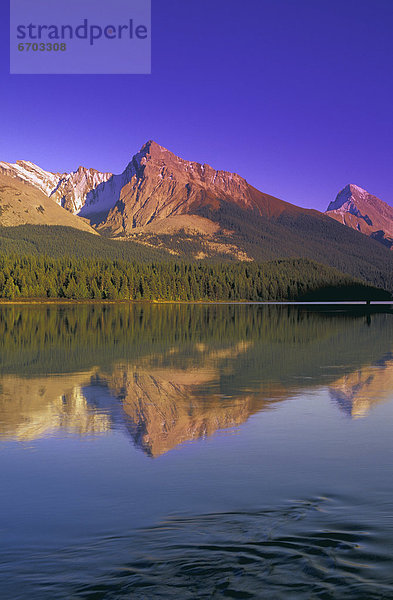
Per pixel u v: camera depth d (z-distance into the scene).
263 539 10.21
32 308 165.38
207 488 13.15
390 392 26.47
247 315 122.19
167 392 26.69
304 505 11.98
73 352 45.03
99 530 10.74
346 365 37.06
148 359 40.53
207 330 72.56
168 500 12.36
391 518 11.18
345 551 9.67
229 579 8.78
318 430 18.95
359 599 8.20
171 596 8.34
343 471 14.43
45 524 11.08
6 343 52.69
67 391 26.97
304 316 117.94
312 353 44.72
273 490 12.98
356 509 11.71
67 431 18.94
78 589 8.55
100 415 21.48
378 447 16.77
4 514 11.62
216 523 11.00
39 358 41.00
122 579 8.84
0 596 8.37
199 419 20.73
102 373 33.41
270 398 25.03
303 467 14.79
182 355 43.16
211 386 28.42
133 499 12.44
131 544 10.08
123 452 16.31
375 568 9.07
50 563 9.38
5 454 16.14
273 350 47.06
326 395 25.73
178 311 147.50
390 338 60.22
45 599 8.28
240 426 19.59
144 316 114.94
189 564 9.26
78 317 108.44
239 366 36.62
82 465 15.08
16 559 9.55
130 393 26.42
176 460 15.48
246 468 14.71
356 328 77.69
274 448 16.69
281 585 8.58
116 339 58.00
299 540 10.14
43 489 13.16
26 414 21.62
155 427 19.45
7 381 30.20
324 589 8.46
